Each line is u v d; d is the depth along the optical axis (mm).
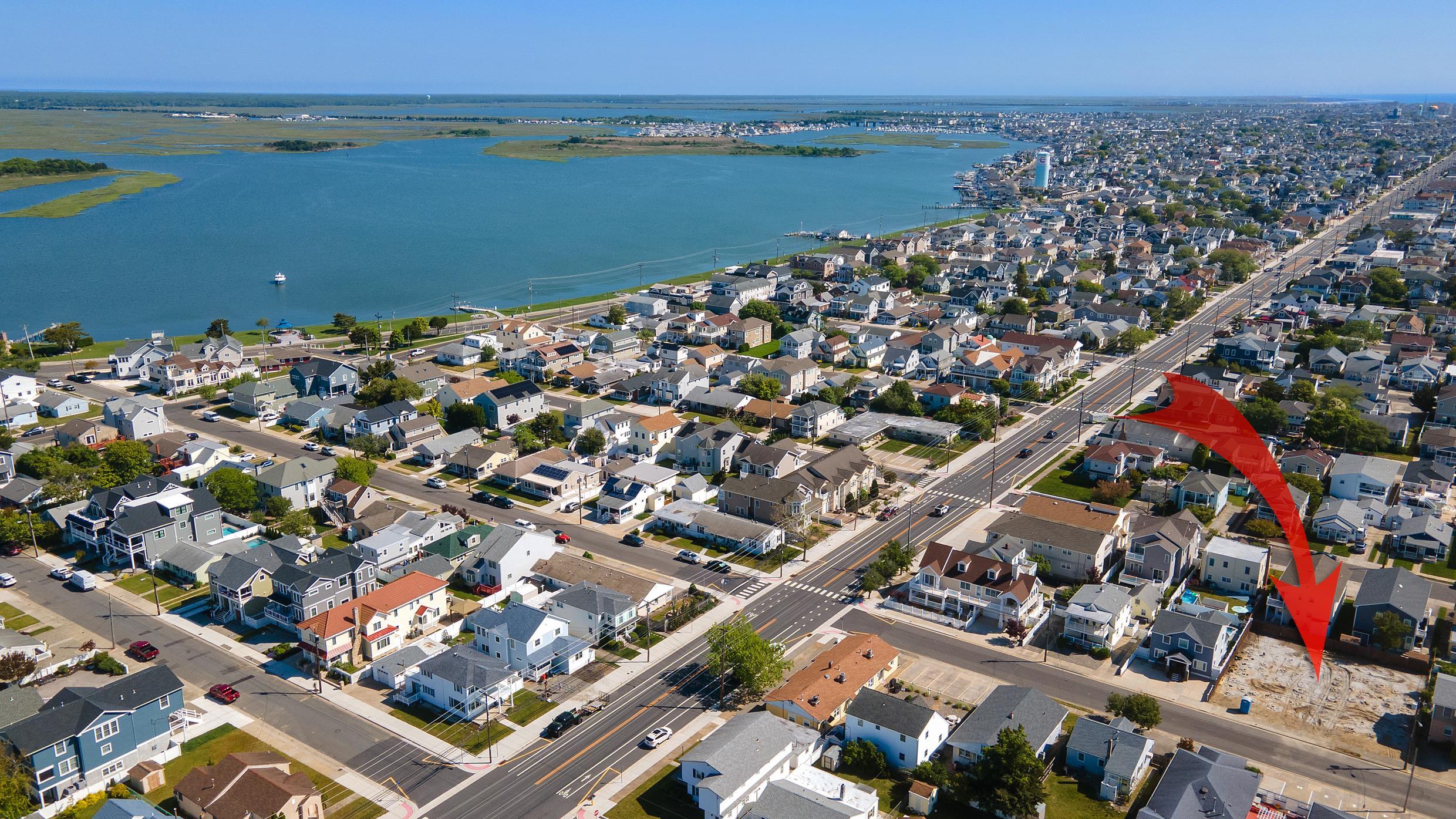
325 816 75375
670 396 182625
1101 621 100375
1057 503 126875
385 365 187750
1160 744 85438
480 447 152250
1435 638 102500
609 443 162625
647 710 90625
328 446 160000
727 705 91500
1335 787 79812
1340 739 86562
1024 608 104875
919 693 92688
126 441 145625
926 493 143375
